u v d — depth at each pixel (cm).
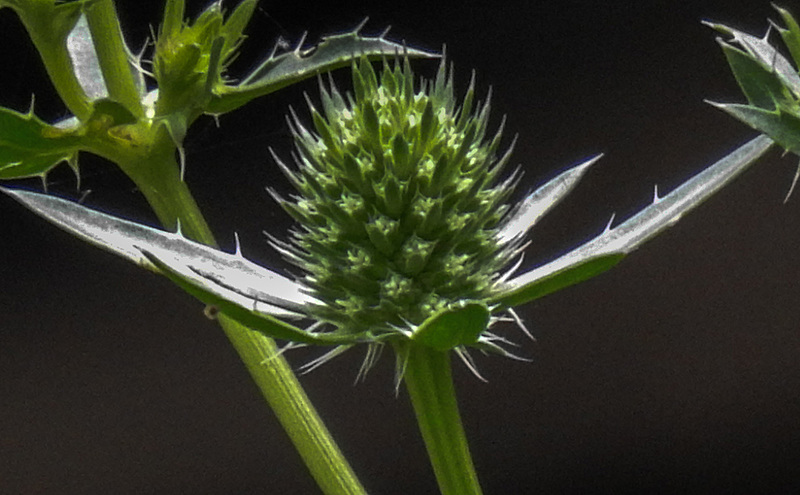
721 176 17
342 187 18
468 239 18
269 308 18
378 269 18
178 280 17
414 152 18
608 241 18
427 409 18
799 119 16
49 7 18
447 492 18
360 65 18
